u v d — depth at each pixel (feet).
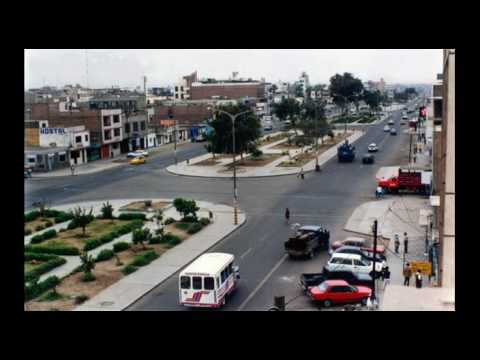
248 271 91.56
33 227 123.54
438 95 128.88
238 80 584.40
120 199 156.87
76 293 80.64
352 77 519.19
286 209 127.54
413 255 96.78
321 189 163.94
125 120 270.67
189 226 119.55
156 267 93.45
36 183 189.16
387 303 45.32
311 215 130.93
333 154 248.11
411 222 120.88
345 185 169.37
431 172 148.97
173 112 361.10
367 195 152.97
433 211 114.62
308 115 319.88
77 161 233.96
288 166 212.02
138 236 103.30
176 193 164.25
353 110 630.74
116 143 265.34
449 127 56.95
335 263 86.69
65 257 100.53
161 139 311.68
